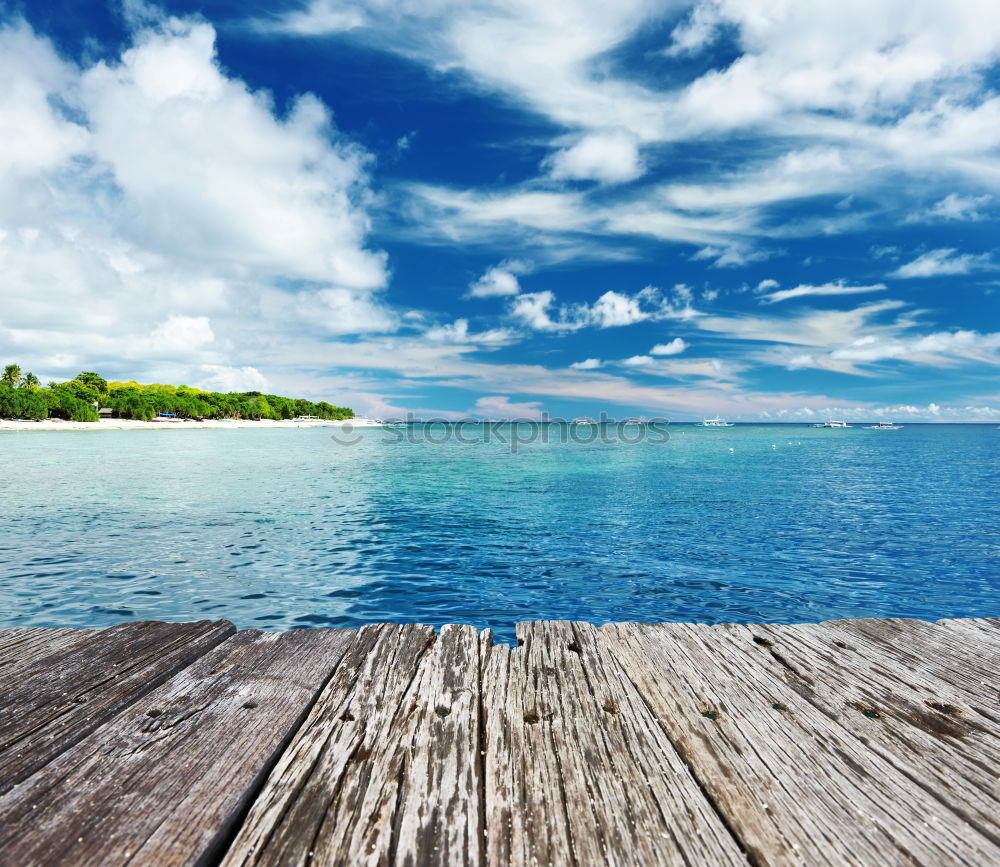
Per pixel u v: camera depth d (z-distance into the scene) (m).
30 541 14.19
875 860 1.85
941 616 8.93
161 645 3.46
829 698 2.97
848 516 18.27
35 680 2.96
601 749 2.46
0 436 77.56
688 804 2.10
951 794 2.19
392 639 3.66
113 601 9.42
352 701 2.85
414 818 1.98
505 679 3.15
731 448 68.88
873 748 2.50
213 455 48.41
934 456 56.03
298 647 3.52
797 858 1.85
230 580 10.69
